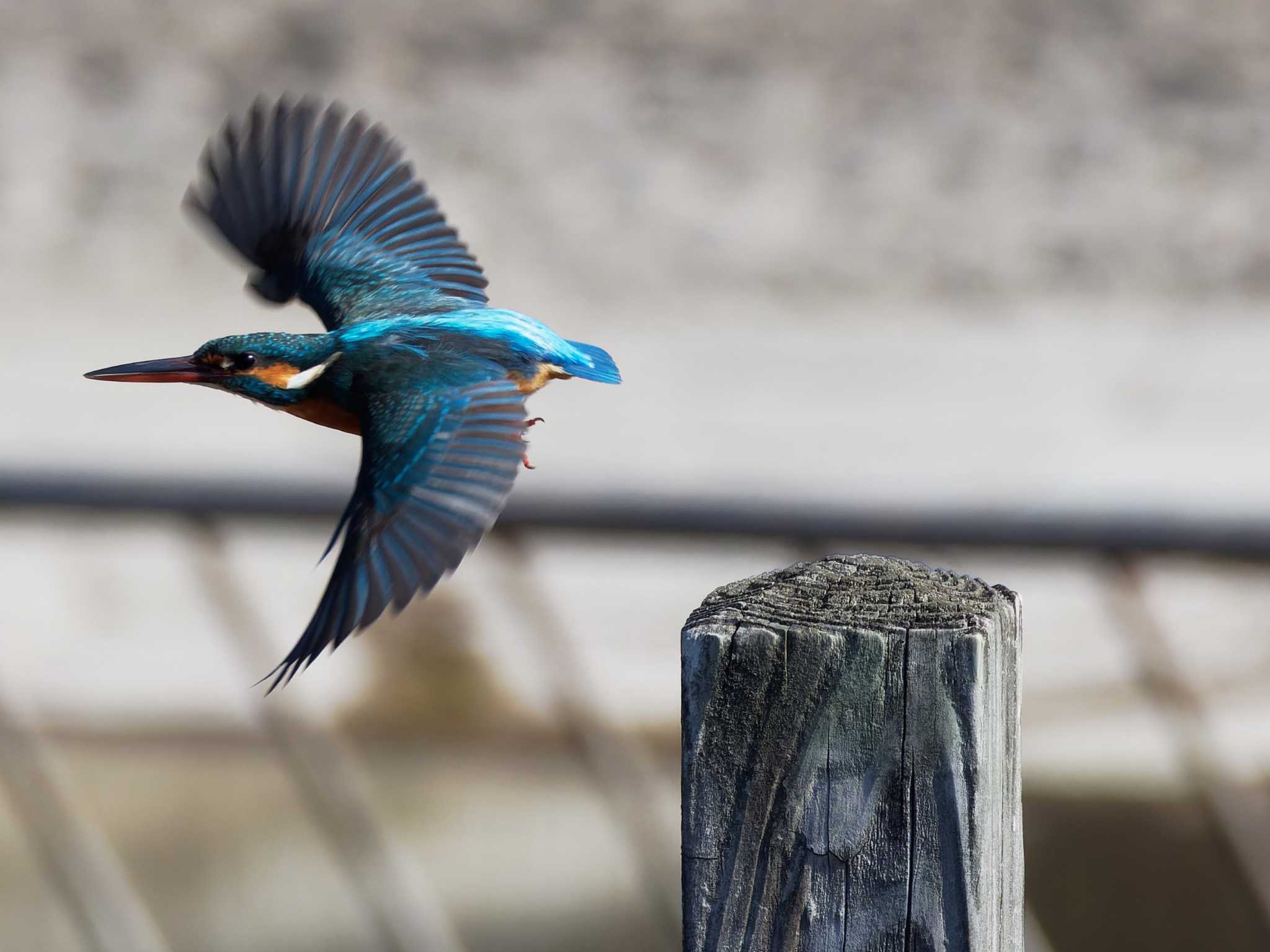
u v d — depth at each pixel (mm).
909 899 2785
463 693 11172
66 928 9828
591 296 19156
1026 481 14328
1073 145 21812
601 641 11336
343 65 23969
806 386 16797
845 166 21656
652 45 24266
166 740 10961
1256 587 10742
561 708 11023
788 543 6457
